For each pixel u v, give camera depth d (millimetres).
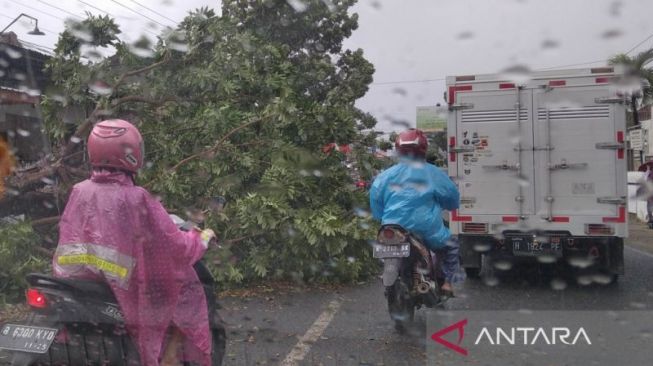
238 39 8172
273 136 7973
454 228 8352
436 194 5406
